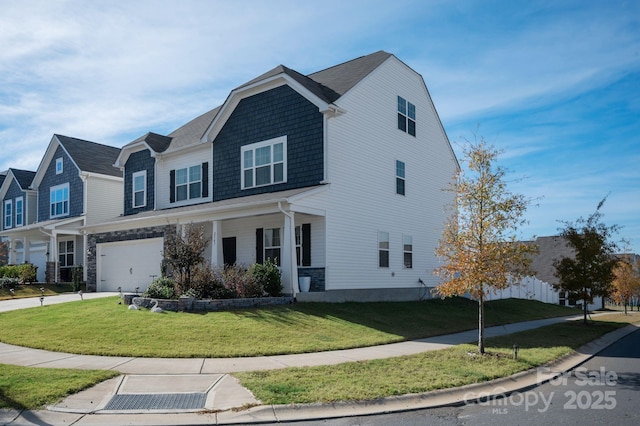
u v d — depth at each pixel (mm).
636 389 9156
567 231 22469
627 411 7617
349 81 21719
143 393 8258
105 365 10062
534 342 14625
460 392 8641
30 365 9984
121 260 24781
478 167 12430
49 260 33406
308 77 23703
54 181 33969
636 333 20047
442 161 27281
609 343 16359
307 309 16469
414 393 8258
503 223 12141
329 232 19188
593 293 21922
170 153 25406
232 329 13094
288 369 9805
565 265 22344
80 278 26984
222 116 22797
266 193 20734
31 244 35438
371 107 22078
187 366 10078
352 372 9609
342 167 20109
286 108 20734
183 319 13898
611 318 27750
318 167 19516
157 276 22734
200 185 24000
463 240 12250
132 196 27562
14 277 27312
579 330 18781
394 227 22953
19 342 12258
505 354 11945
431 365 10406
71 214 32031
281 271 18859
